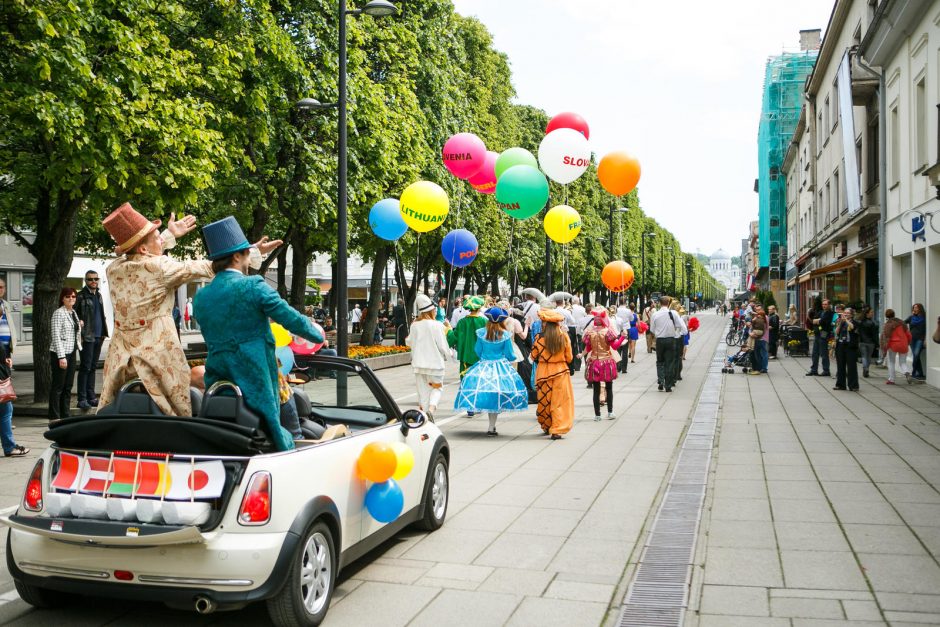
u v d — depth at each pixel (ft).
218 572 13.74
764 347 73.82
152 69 40.34
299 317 15.40
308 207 60.95
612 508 24.49
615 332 44.14
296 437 17.58
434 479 21.91
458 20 109.81
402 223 43.80
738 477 28.94
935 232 56.24
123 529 13.89
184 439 14.49
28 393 51.57
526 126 154.10
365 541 17.69
